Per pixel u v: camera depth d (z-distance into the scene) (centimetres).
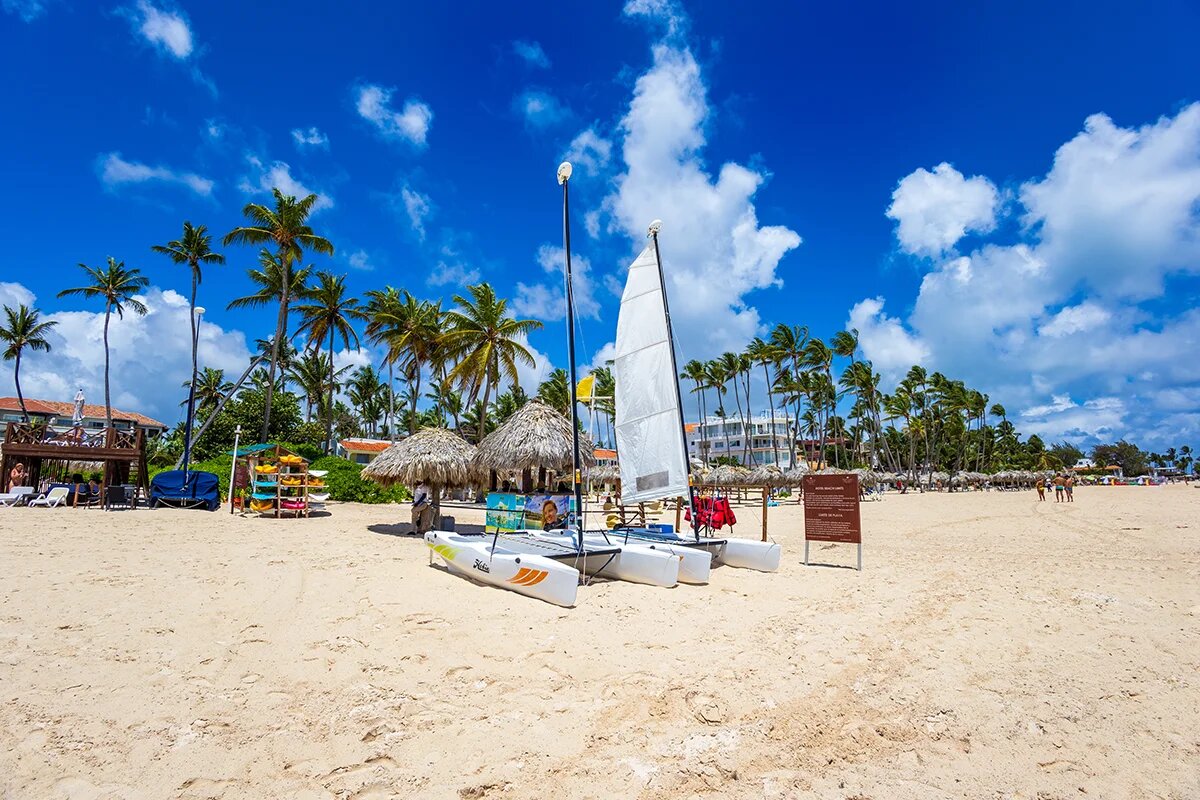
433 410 5709
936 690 509
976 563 1180
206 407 4566
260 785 349
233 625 614
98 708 422
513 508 1302
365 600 732
